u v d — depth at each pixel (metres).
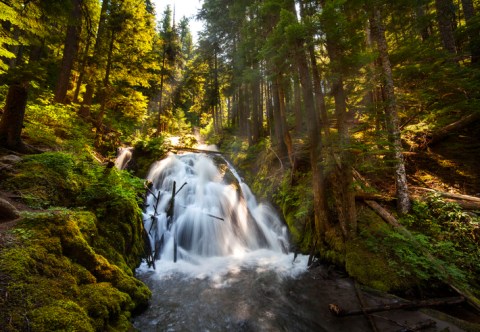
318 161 7.39
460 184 7.41
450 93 8.59
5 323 2.51
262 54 6.58
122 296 4.16
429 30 14.80
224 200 10.82
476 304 4.60
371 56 5.68
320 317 4.71
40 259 3.47
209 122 38.19
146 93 25.95
